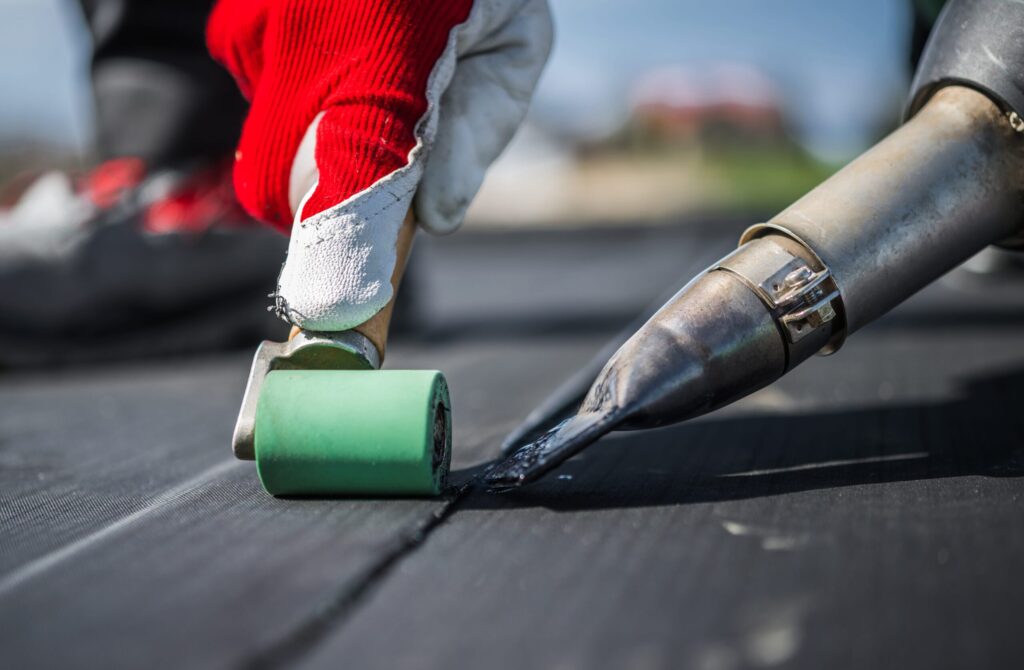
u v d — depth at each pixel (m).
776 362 1.59
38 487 1.84
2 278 3.54
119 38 3.73
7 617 1.12
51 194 3.67
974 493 1.55
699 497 1.56
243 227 3.82
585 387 2.79
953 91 1.75
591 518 1.45
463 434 2.21
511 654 0.99
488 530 1.40
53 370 3.69
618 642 1.01
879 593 1.12
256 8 1.66
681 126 23.44
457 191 1.68
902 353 3.25
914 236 1.64
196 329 3.83
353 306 1.52
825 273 1.59
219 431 2.45
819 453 1.88
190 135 3.75
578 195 22.17
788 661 0.96
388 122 1.55
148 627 1.08
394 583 1.20
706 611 1.08
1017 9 1.68
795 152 23.98
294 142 1.61
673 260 9.23
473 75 1.73
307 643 1.03
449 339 4.24
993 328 3.81
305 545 1.34
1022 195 1.72
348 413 1.48
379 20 1.58
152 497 1.71
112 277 3.62
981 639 1.00
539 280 7.83
